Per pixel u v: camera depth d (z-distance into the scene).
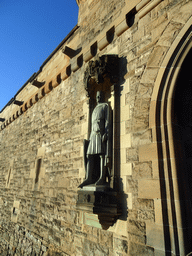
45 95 7.93
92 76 4.34
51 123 6.91
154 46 3.49
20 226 7.40
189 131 3.16
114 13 4.72
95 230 3.83
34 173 7.27
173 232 2.47
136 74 3.73
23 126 9.68
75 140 5.30
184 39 3.01
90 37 5.51
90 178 3.96
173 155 2.77
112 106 4.20
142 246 2.76
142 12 3.88
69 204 4.89
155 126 3.05
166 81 3.12
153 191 2.82
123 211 3.25
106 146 3.80
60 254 4.71
